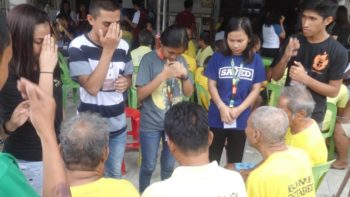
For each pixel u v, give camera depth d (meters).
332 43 2.57
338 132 3.71
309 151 2.12
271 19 6.51
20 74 1.81
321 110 2.69
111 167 2.55
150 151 2.71
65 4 8.27
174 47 2.43
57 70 2.05
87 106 2.35
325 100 2.71
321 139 2.18
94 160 1.42
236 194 1.47
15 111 1.74
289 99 2.12
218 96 2.75
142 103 2.67
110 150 2.50
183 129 1.48
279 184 1.72
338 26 5.55
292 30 8.76
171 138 1.52
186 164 1.51
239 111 2.70
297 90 2.16
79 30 6.87
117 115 2.43
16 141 1.97
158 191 1.43
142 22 7.75
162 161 2.82
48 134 1.06
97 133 1.43
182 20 7.80
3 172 0.85
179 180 1.44
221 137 2.87
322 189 3.43
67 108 5.12
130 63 2.48
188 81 2.61
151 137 2.67
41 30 1.82
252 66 2.70
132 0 8.59
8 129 1.78
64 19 7.57
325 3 2.43
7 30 0.97
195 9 9.68
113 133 2.45
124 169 3.54
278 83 3.93
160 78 2.46
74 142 1.40
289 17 8.97
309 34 2.54
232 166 2.48
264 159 1.87
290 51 2.63
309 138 2.14
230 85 2.72
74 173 1.42
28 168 1.97
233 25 2.58
